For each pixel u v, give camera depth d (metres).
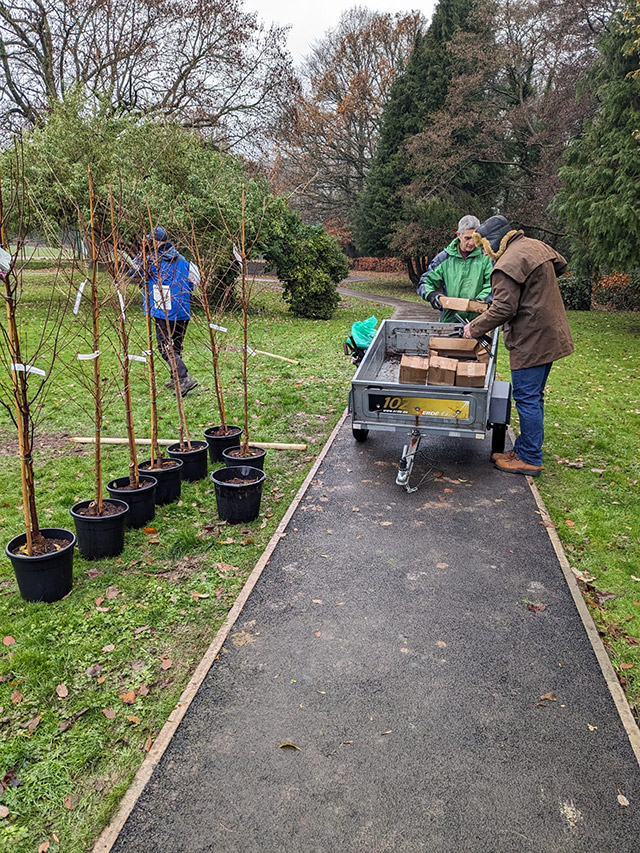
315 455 5.97
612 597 3.54
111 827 2.12
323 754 2.42
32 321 14.20
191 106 21.95
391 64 34.81
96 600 3.46
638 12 12.79
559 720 2.61
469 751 2.44
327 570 3.82
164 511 4.67
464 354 5.47
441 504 4.82
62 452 5.98
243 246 4.89
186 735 2.52
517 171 28.59
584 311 22.58
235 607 3.40
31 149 14.90
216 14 20.73
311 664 2.95
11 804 2.22
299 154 34.31
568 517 4.60
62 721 2.61
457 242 6.23
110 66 21.22
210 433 5.77
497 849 2.04
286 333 14.90
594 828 2.12
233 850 2.04
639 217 13.59
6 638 3.12
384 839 2.07
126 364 4.27
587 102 21.45
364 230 31.36
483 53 24.28
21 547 3.55
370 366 5.68
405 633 3.19
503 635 3.18
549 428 7.00
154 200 13.72
